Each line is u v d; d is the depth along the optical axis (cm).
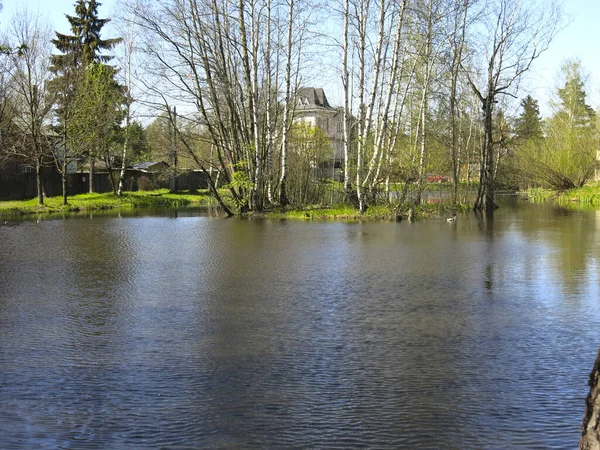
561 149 5159
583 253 1590
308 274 1283
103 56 5012
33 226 2473
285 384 618
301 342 773
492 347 748
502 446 478
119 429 512
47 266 1398
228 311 945
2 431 508
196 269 1350
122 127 4819
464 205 3516
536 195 5228
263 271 1322
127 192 4934
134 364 683
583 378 629
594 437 293
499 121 4581
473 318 898
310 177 3353
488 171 3519
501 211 3341
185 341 778
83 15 5003
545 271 1311
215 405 562
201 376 641
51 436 499
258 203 2972
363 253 1605
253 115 2942
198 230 2261
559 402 566
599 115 5288
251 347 750
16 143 3700
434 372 652
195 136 3053
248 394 589
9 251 1672
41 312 944
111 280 1218
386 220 2677
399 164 2806
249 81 2895
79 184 4888
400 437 496
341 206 3056
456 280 1209
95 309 963
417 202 2922
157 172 5178
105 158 4812
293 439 493
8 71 3500
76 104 3794
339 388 605
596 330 829
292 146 3341
